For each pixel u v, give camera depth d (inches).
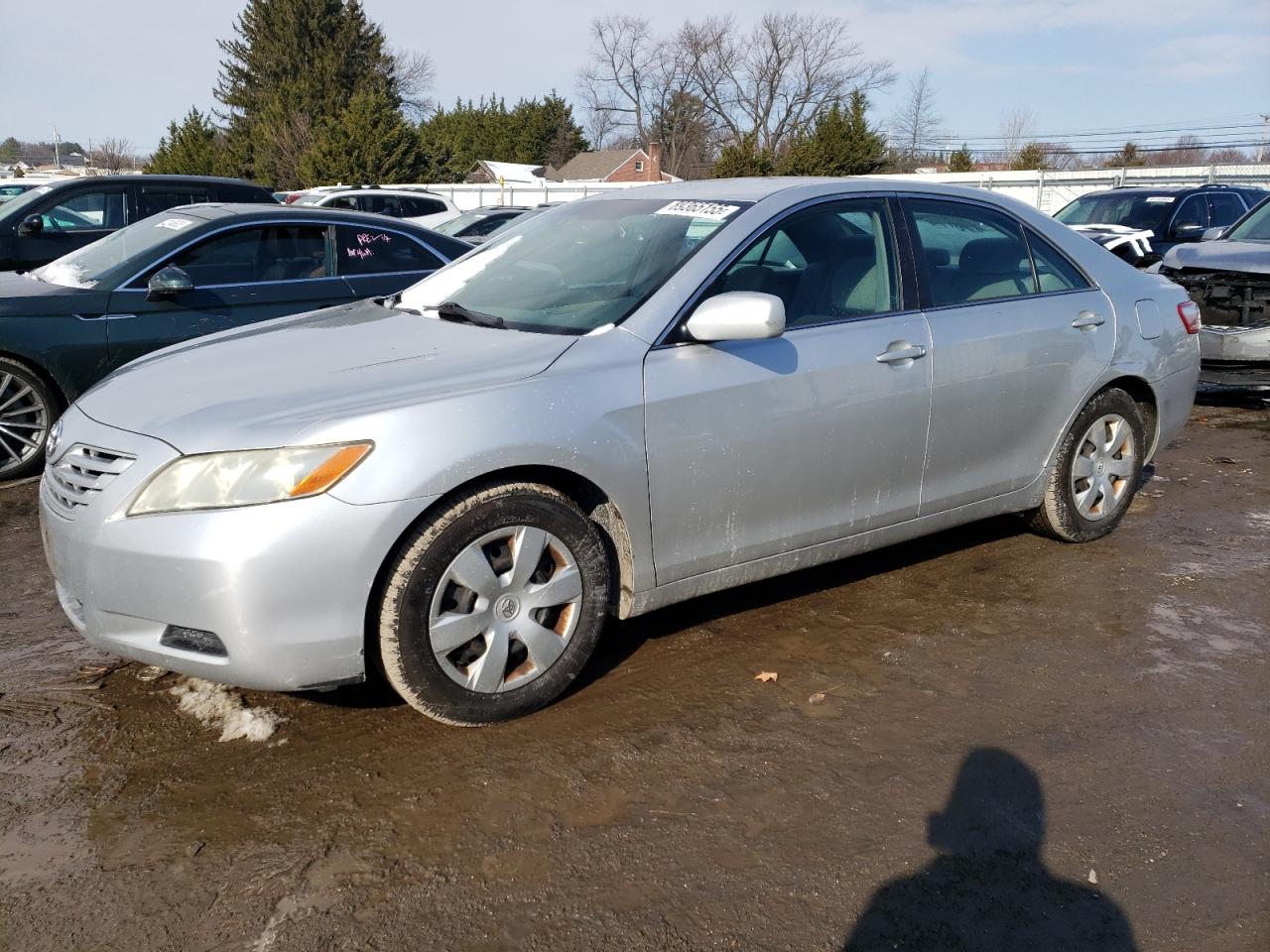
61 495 119.0
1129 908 93.2
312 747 118.7
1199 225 511.5
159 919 90.9
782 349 137.5
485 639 119.2
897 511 153.6
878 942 88.9
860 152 1589.6
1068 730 123.4
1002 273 167.0
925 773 114.3
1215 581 170.7
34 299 224.1
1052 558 180.2
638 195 163.3
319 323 152.6
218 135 2171.5
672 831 103.4
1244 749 119.3
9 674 136.9
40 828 103.7
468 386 117.3
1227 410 319.9
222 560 105.4
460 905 92.8
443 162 2003.0
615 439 123.0
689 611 157.5
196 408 116.0
